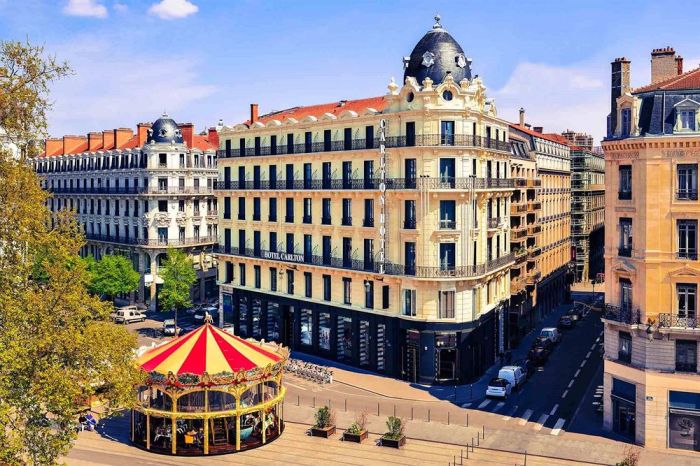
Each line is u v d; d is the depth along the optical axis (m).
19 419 34.09
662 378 44.53
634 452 41.62
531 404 55.97
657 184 44.72
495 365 68.62
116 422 52.31
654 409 44.88
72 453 45.16
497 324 71.19
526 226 83.38
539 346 71.69
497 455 44.59
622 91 66.88
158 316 94.75
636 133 45.91
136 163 100.50
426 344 62.06
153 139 99.06
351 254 67.75
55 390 33.38
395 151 63.00
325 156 69.62
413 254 62.59
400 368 64.25
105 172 106.31
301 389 60.88
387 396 58.72
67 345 34.72
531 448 45.81
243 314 82.25
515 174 81.62
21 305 35.22
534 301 86.75
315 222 71.31
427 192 60.97
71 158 116.44
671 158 44.38
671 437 44.84
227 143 83.12
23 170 36.44
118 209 104.62
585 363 69.00
